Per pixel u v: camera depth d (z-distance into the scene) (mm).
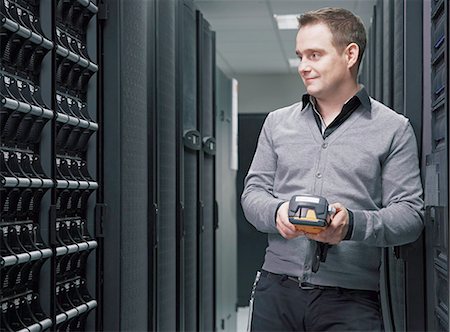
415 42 2658
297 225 1962
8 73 2055
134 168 2900
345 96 2158
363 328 2061
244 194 2250
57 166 2373
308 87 2111
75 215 2602
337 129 2141
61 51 2299
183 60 3725
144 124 3064
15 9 2041
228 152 5898
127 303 2783
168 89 3371
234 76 9070
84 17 2627
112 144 2701
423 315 2566
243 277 8383
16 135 2080
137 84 2953
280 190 2197
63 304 2426
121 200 2709
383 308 3639
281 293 2139
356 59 2125
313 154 2148
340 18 2098
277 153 2207
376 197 2150
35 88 2172
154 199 3168
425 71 2607
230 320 5930
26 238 2090
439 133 2332
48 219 2203
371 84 4605
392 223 2053
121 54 2730
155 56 3221
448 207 2100
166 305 3311
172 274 3451
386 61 3479
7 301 2016
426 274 2551
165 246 3307
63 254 2320
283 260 2152
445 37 2127
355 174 2109
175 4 3672
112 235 2693
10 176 1984
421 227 2135
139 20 2982
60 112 2334
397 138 2137
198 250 4113
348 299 2090
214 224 4793
